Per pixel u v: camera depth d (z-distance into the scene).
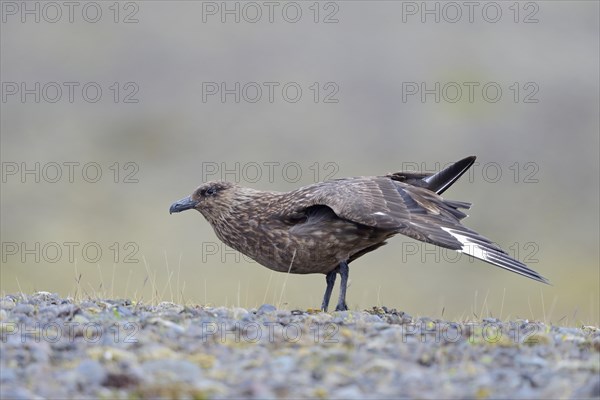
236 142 38.75
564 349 8.64
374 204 10.69
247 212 11.65
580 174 37.19
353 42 46.91
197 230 29.66
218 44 46.81
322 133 39.41
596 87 43.78
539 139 39.47
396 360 8.09
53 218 31.08
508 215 33.31
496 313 25.97
